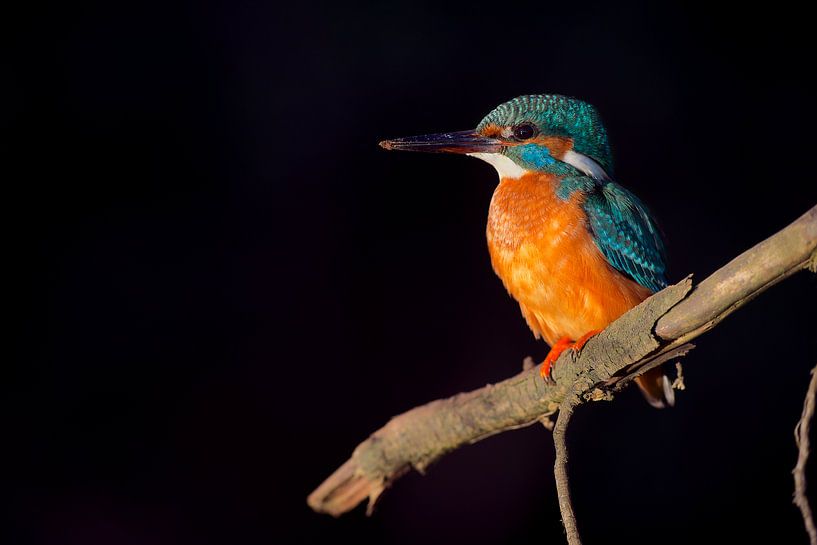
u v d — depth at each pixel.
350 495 4.46
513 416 4.43
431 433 4.44
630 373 4.37
